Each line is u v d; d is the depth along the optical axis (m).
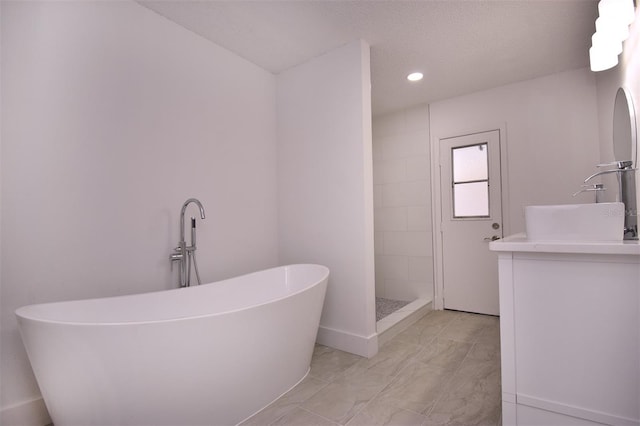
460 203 3.26
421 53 2.42
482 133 3.12
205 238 2.22
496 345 2.34
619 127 1.98
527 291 1.20
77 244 1.62
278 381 1.66
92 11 1.70
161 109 1.99
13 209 1.43
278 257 2.75
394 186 3.66
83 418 1.22
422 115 3.48
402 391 1.72
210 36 2.23
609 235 1.22
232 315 1.35
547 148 2.80
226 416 1.42
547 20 2.02
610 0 1.53
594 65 1.68
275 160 2.78
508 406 1.23
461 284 3.24
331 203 2.39
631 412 1.03
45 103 1.53
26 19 1.49
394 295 3.62
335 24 2.07
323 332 2.42
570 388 1.13
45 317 1.38
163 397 1.25
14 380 1.42
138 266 1.86
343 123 2.32
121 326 1.15
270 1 1.86
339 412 1.54
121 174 1.79
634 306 1.03
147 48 1.93
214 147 2.29
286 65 2.65
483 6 1.89
